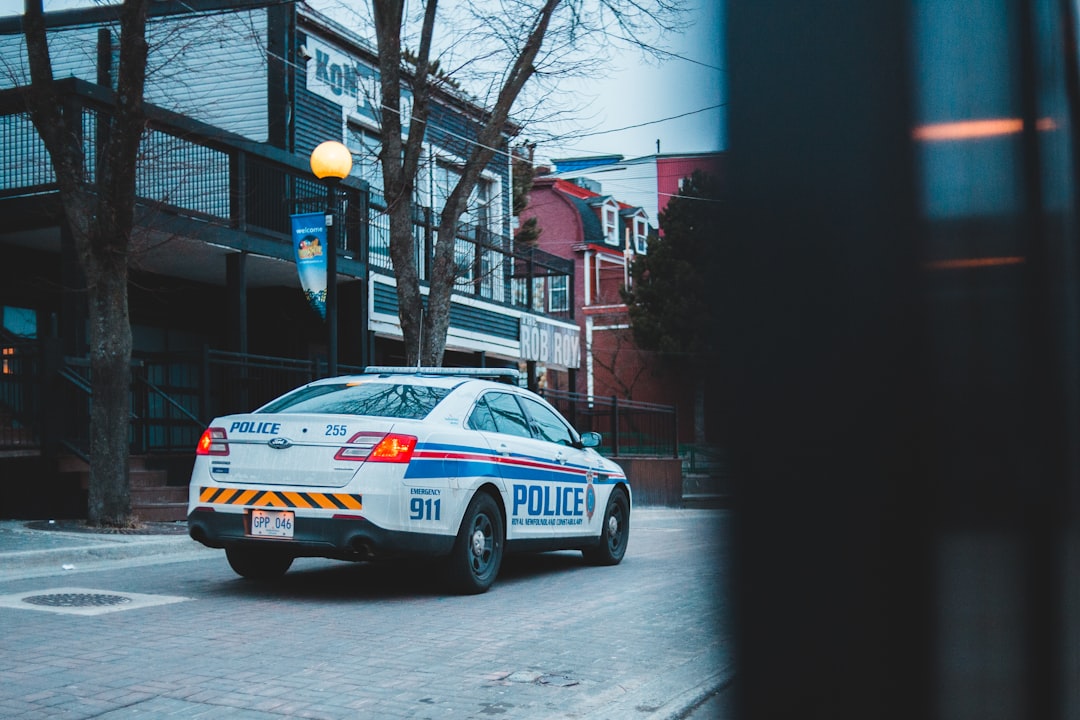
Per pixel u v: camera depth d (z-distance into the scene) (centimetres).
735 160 276
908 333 262
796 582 270
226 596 762
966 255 267
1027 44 279
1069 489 270
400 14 1537
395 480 725
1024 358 270
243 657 548
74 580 834
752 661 280
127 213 1130
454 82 1588
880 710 265
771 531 273
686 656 557
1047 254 274
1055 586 268
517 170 2400
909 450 261
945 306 264
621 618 680
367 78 2131
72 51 1816
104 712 438
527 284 2517
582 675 512
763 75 273
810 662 270
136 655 550
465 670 522
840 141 266
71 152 1160
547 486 895
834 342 264
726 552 281
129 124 1112
